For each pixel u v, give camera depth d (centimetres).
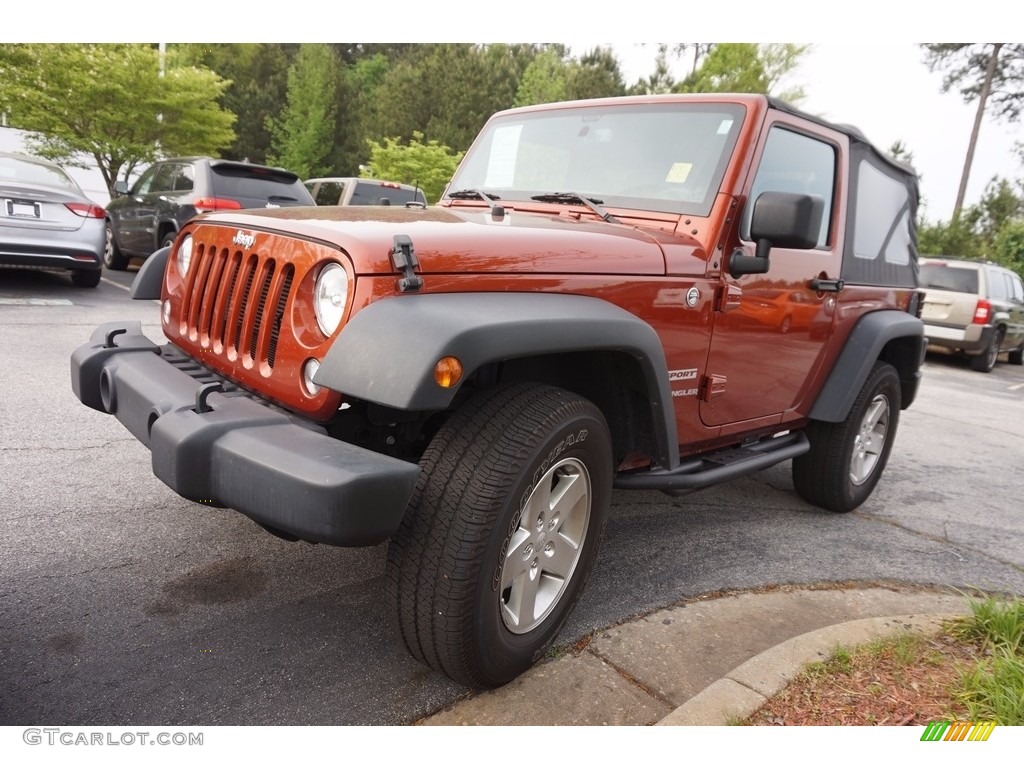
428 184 2000
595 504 238
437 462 198
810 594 302
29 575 261
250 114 2798
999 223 2431
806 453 392
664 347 260
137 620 241
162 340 606
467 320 181
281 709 205
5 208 747
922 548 369
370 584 276
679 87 2520
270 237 215
